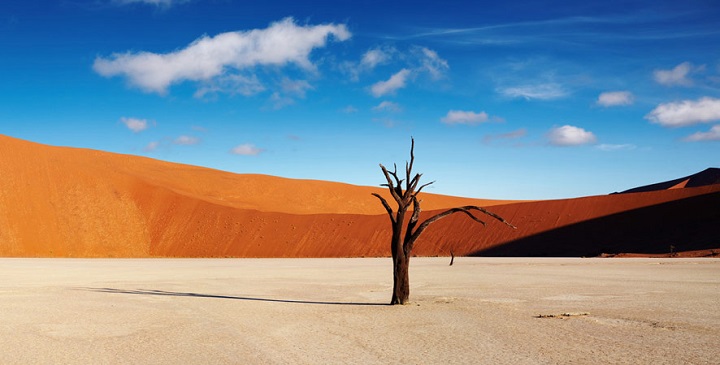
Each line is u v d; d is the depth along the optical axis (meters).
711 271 38.66
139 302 21.66
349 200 160.88
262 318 16.94
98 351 11.91
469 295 23.75
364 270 45.31
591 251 81.00
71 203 102.56
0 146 106.44
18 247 89.62
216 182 155.12
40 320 16.66
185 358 11.16
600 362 10.47
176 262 66.19
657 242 78.81
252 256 94.62
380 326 15.20
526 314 17.41
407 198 20.66
